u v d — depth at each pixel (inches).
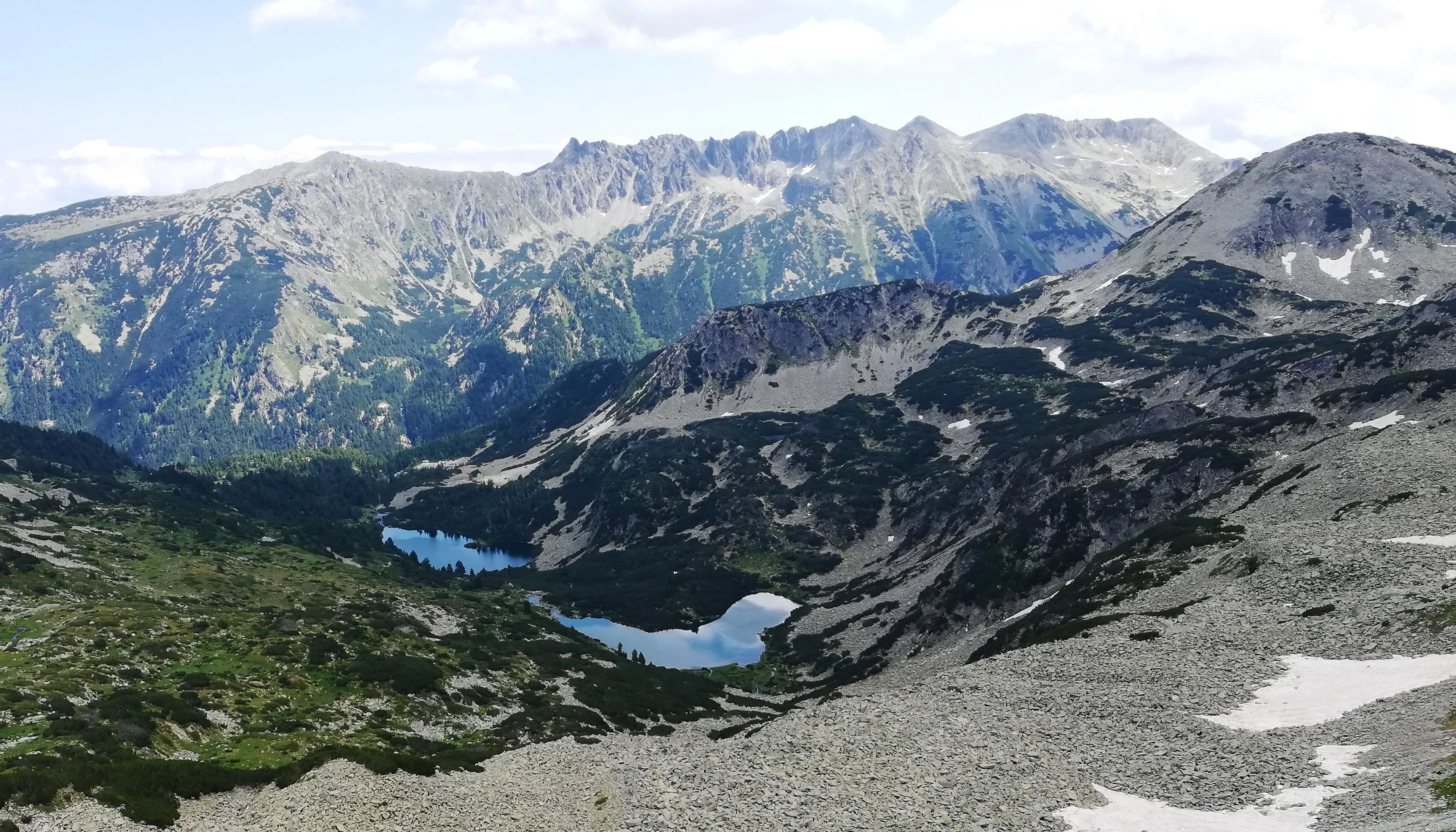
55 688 4153.5
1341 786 2134.6
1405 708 2479.1
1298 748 2423.7
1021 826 2182.6
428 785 2940.5
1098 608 4815.5
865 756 2738.7
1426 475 4702.3
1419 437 5403.5
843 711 3280.0
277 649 5457.7
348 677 5142.7
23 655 4783.5
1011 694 3270.2
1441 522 3991.1
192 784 2847.0
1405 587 3366.1
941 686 3543.3
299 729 4185.5
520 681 5885.8
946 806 2326.5
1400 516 4249.5
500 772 3149.6
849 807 2375.7
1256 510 5482.3
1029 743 2738.7
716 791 2600.9
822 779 2588.6
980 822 2214.6
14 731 3599.9
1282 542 4286.4
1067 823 2174.0
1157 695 3021.7
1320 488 5265.8
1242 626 3521.2
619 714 5472.4
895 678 6131.9
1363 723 2474.2
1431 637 2923.2
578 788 2881.4
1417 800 1892.2
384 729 4485.7
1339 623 3282.5
